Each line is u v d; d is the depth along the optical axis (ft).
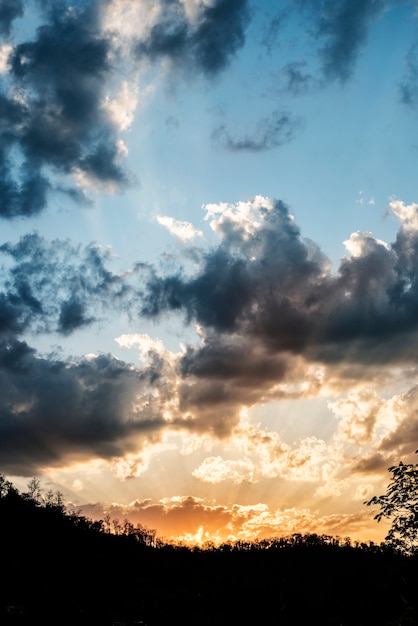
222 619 263.49
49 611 258.78
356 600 218.59
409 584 103.14
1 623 231.09
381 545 97.35
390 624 118.32
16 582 311.27
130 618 263.49
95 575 363.76
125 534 503.61
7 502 451.12
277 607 262.67
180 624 256.52
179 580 373.81
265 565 378.12
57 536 433.48
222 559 433.48
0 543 384.68
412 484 92.17
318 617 233.96
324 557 336.70
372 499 94.32
